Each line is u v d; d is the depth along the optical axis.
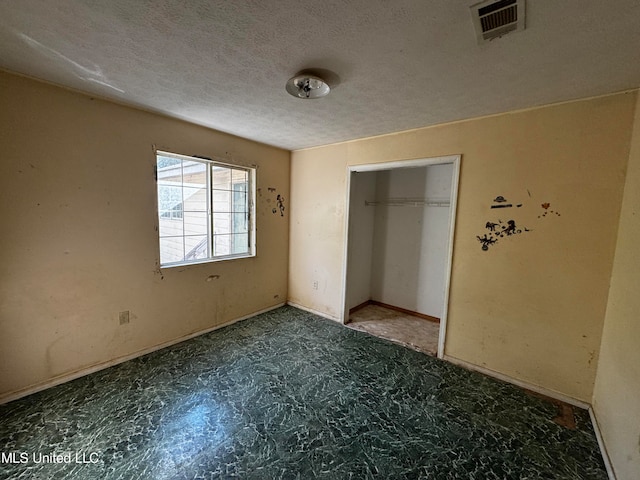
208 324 3.12
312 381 2.26
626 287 1.64
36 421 1.74
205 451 1.57
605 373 1.80
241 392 2.09
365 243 4.14
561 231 2.06
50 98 1.94
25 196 1.89
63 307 2.10
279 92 1.99
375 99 2.04
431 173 3.72
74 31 1.32
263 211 3.60
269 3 1.10
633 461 1.28
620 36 1.24
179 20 1.23
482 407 2.01
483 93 1.90
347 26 1.24
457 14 1.14
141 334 2.56
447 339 2.65
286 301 4.11
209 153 2.90
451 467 1.52
